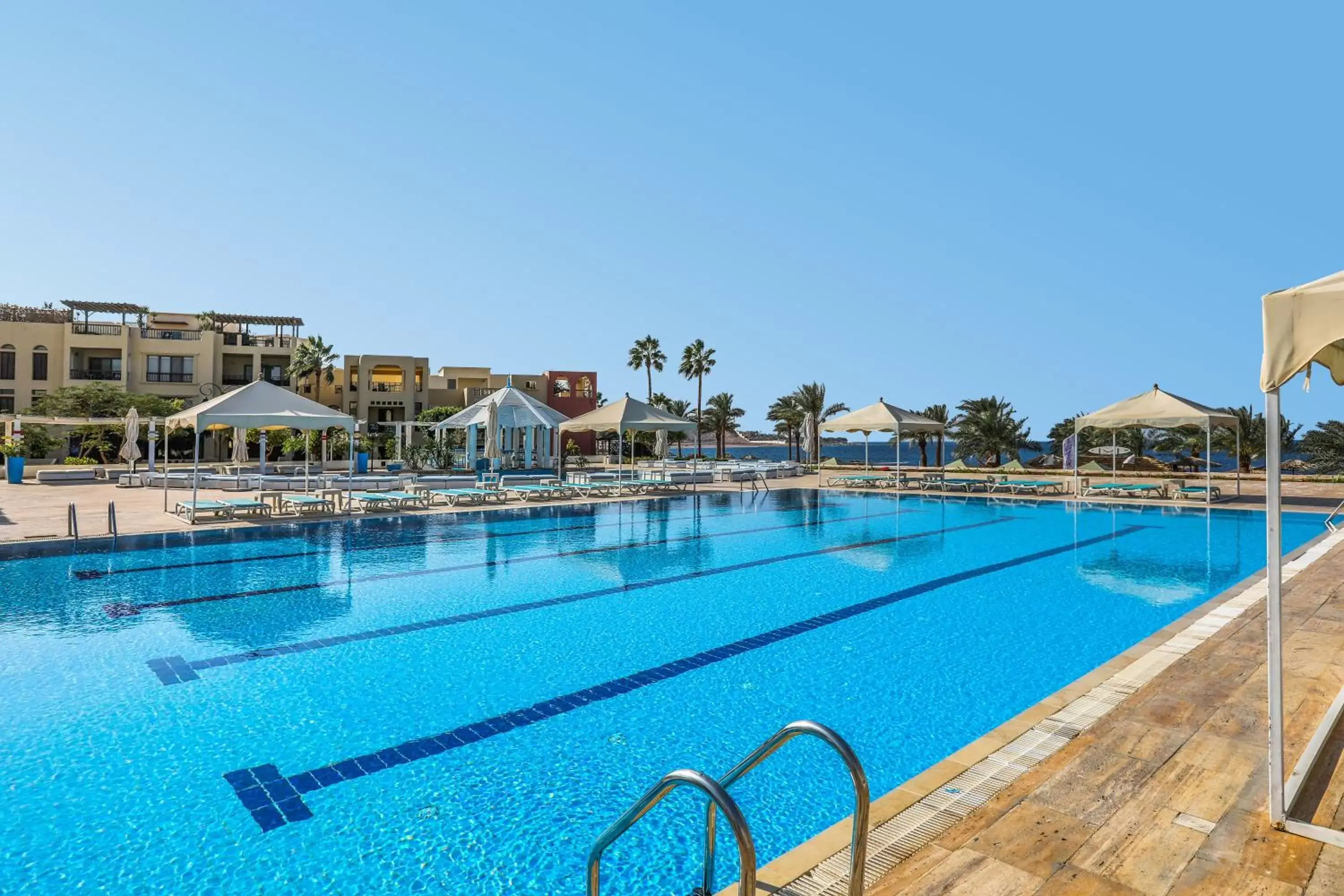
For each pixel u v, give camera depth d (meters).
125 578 10.00
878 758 4.76
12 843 3.71
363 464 33.28
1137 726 4.44
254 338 45.53
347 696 5.84
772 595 9.45
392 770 4.56
